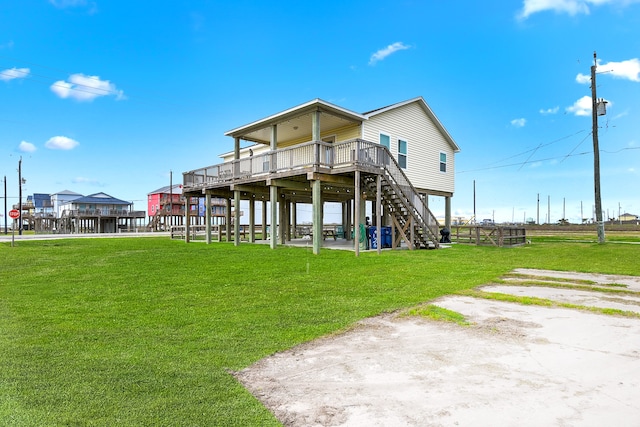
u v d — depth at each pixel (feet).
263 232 72.18
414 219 48.60
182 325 14.60
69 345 12.23
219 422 7.62
